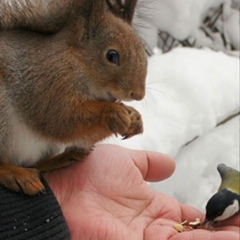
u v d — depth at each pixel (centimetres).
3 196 74
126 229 78
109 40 75
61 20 75
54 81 74
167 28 120
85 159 82
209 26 126
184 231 79
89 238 77
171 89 108
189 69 110
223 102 108
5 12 74
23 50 75
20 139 76
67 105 75
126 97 75
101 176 81
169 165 88
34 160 78
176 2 118
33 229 73
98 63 75
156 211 82
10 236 72
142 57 75
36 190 74
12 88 74
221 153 107
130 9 77
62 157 80
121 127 74
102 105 75
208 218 85
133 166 83
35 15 75
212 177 106
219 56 115
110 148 84
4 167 76
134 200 82
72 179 80
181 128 104
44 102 75
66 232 74
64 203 79
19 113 75
